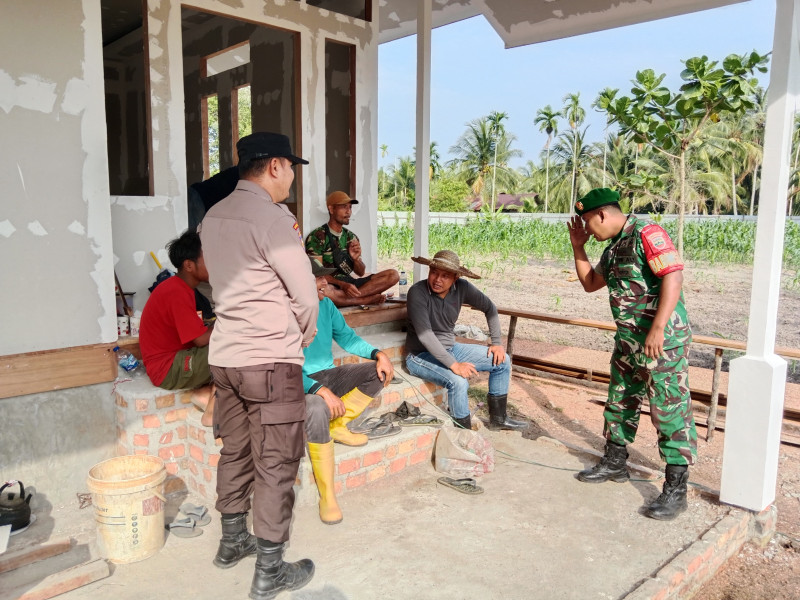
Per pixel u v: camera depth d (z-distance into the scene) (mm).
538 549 2959
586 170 45406
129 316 3857
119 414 3551
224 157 8648
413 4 6367
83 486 3547
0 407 3246
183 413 3537
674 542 3066
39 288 3344
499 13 5910
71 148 3373
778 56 3070
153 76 4406
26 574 2668
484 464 3768
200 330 3371
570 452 4219
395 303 5434
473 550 2928
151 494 2762
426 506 3373
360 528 3109
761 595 2998
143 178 10312
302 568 2621
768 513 3434
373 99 6008
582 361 7285
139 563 2768
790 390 6375
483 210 29500
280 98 7434
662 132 12062
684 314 3287
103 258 3545
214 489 3346
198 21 8422
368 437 3715
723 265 17219
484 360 4488
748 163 37312
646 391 3582
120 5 8336
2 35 3105
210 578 2654
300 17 5285
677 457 3293
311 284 2420
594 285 3740
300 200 5574
